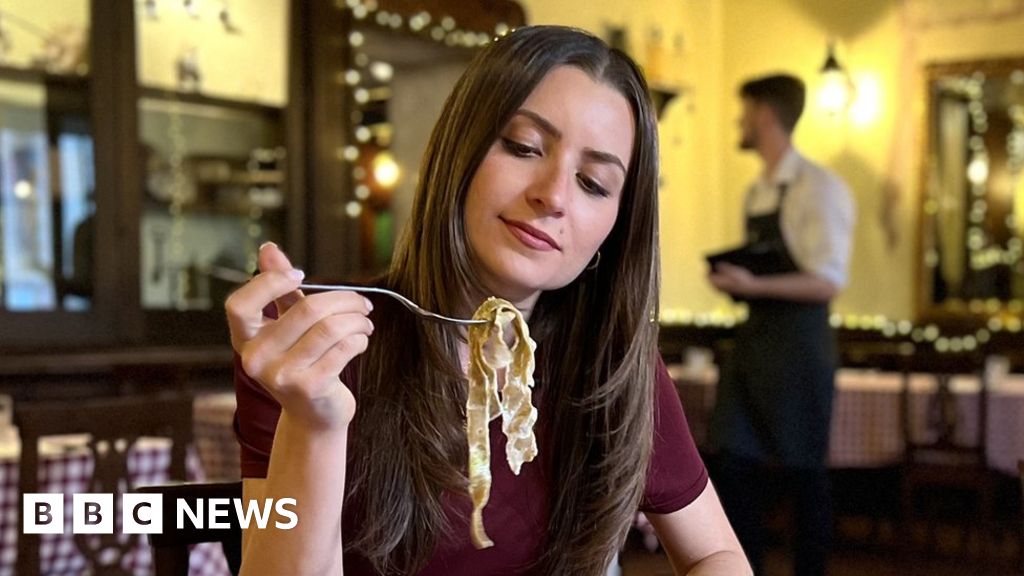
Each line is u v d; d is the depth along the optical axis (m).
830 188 3.14
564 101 0.99
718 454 3.16
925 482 4.30
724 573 1.19
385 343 1.07
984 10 5.71
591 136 0.99
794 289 3.05
